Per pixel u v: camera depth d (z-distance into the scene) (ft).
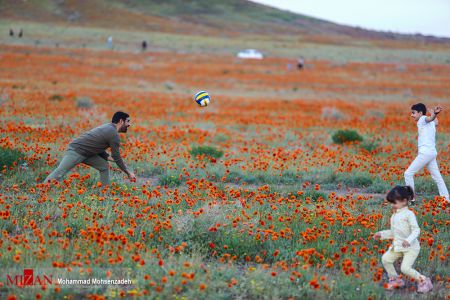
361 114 130.00
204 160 61.62
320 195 47.67
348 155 68.44
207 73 256.52
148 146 67.97
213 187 46.57
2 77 182.80
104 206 40.24
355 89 215.51
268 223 38.17
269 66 308.19
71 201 41.22
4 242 31.42
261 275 29.12
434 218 41.60
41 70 218.18
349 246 34.94
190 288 27.50
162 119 107.65
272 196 45.80
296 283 28.86
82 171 53.11
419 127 46.75
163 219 37.17
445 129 101.24
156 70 254.88
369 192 52.95
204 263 31.96
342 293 27.94
